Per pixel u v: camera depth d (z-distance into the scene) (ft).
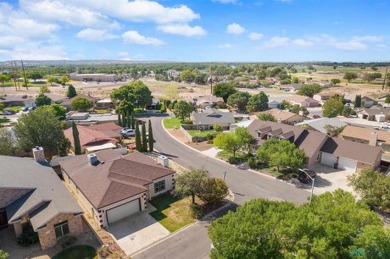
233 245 65.51
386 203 103.04
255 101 350.84
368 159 150.92
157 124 288.10
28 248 88.94
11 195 97.96
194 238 95.76
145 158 139.13
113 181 110.22
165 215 109.91
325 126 222.28
